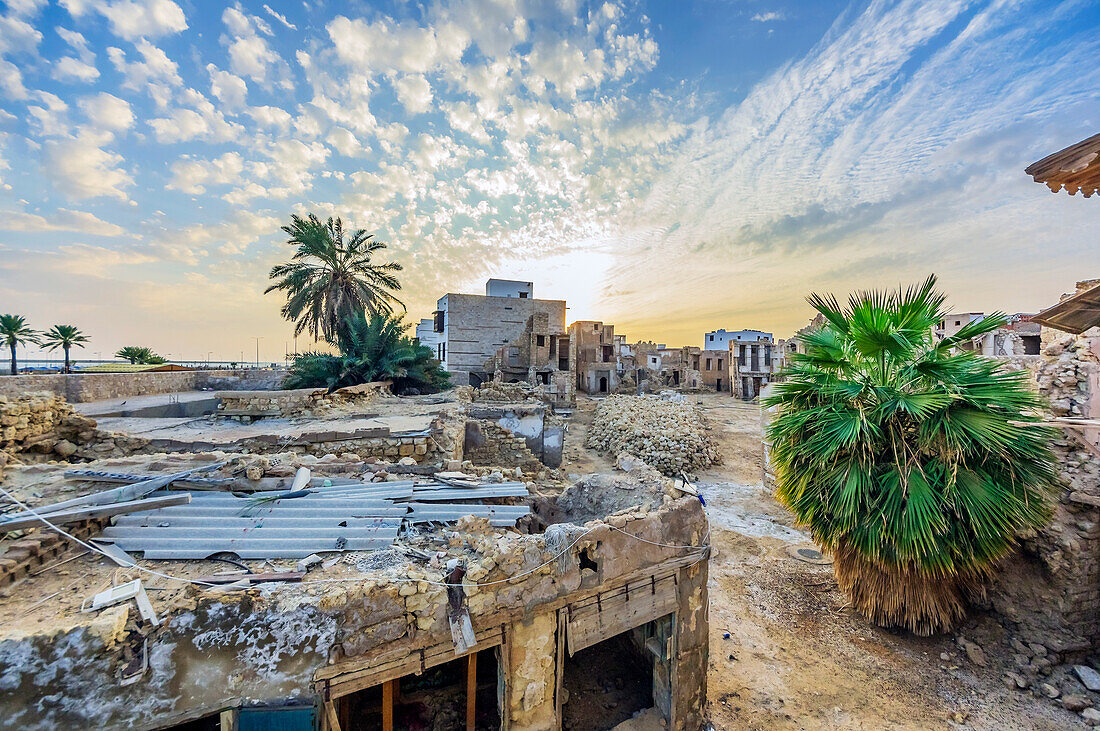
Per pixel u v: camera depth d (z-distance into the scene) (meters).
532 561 4.30
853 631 7.67
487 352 35.41
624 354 45.09
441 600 3.83
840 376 7.78
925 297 7.31
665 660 5.44
